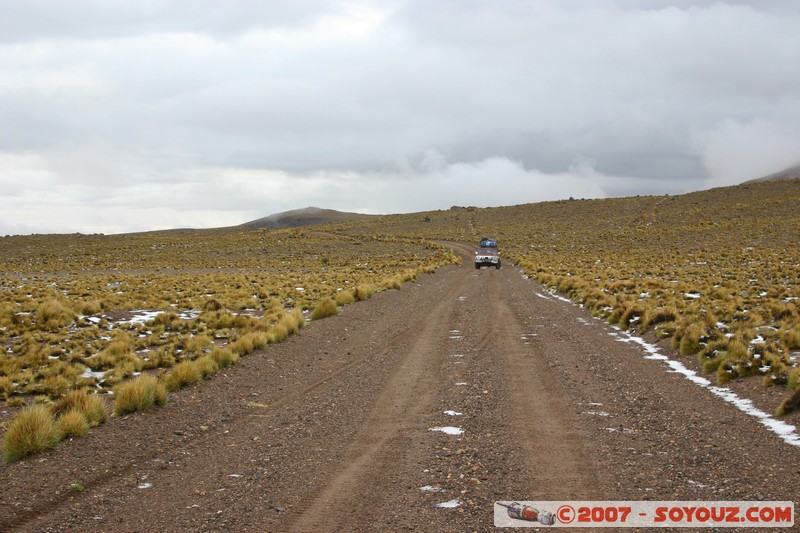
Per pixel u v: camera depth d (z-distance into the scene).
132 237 116.12
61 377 12.14
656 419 8.76
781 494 5.92
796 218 76.44
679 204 112.00
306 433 8.68
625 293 25.42
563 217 116.19
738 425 8.27
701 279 32.91
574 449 7.57
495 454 7.42
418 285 35.69
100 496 6.46
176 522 5.73
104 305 25.25
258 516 5.80
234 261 69.38
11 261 77.38
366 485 6.54
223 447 8.15
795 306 18.02
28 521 5.81
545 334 17.06
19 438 7.68
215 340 17.45
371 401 10.49
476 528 5.36
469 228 116.69
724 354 11.50
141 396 9.87
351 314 22.25
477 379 11.77
